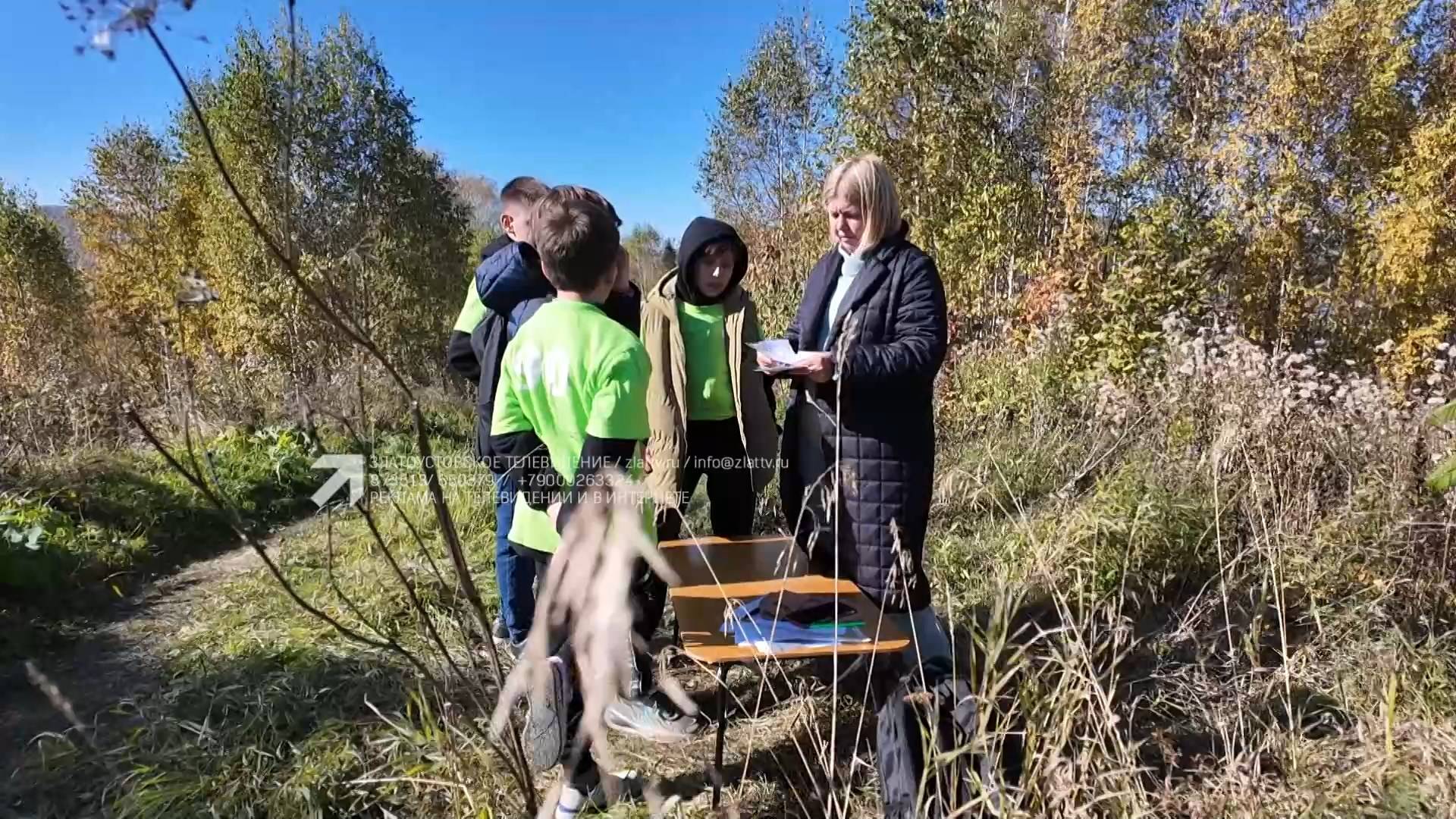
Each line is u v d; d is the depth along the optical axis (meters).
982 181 8.06
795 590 2.41
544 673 1.44
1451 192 7.76
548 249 1.96
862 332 2.47
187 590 4.26
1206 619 3.26
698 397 3.14
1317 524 3.73
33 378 7.21
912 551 2.48
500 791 2.01
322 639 3.37
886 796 2.07
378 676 3.03
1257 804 2.06
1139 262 7.23
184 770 2.50
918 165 8.01
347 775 2.46
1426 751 2.29
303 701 2.87
